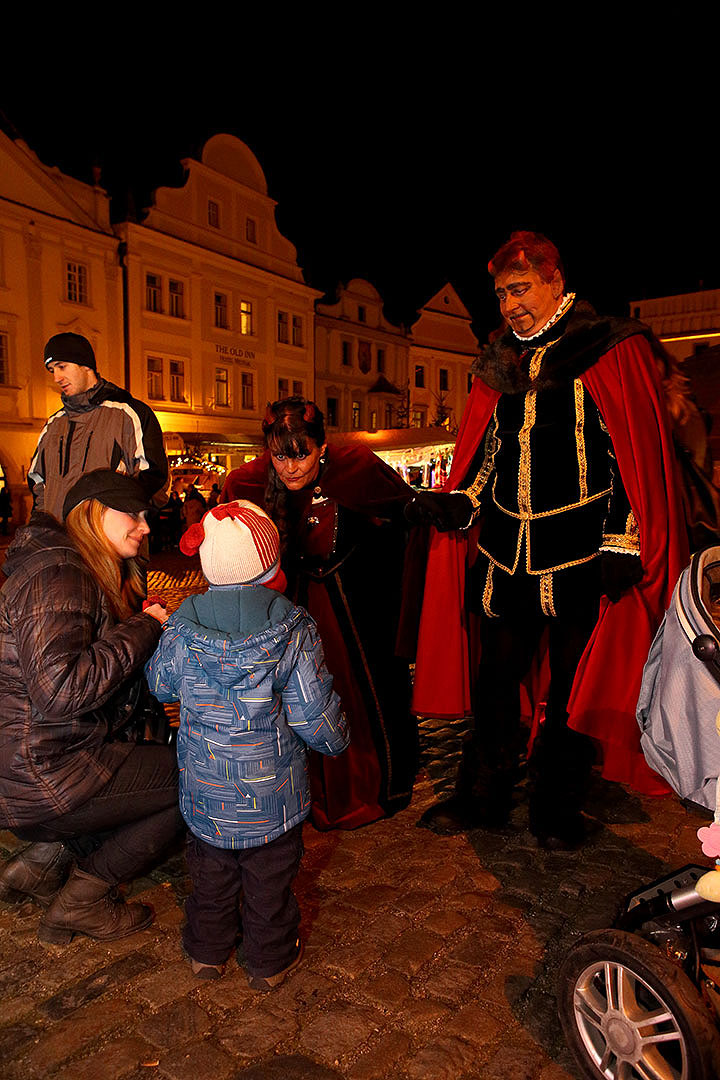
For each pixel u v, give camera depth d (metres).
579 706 2.73
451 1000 2.18
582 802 3.07
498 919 2.58
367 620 3.29
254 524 2.11
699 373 5.72
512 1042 2.03
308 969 2.32
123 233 21.75
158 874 2.87
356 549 3.25
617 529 2.65
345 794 3.24
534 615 2.94
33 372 20.00
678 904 1.74
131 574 2.58
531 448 2.82
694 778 1.78
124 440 3.90
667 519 2.67
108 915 2.44
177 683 2.14
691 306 26.06
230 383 25.56
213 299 24.61
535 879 2.84
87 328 21.19
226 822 2.11
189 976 2.29
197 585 11.08
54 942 2.42
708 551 1.84
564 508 2.79
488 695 3.12
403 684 3.43
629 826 3.27
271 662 2.02
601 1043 1.88
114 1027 2.08
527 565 2.88
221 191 24.70
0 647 2.24
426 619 3.29
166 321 23.14
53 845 2.57
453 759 4.11
